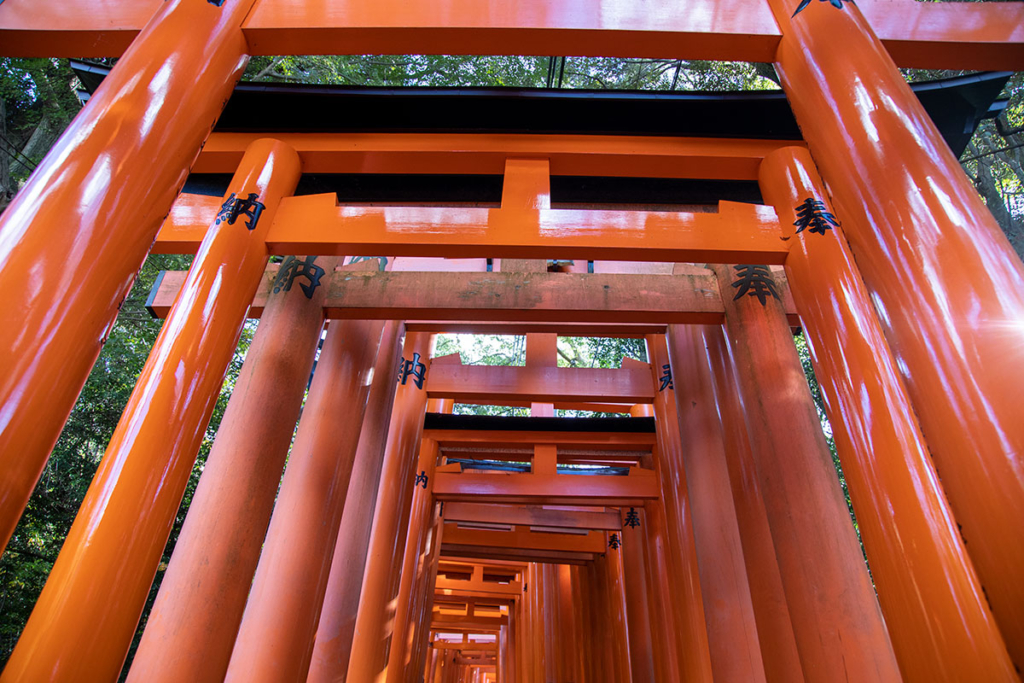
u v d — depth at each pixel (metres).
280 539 5.43
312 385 6.30
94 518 3.18
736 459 6.00
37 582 8.10
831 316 3.73
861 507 2.98
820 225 4.16
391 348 7.98
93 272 2.63
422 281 6.25
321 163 5.41
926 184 2.71
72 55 4.43
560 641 14.99
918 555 2.55
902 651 2.51
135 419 3.52
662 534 9.88
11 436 2.21
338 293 6.16
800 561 4.29
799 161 4.61
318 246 4.56
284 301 5.86
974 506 2.09
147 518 3.29
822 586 4.13
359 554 6.74
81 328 2.53
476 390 9.16
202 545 4.34
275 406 5.16
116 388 9.70
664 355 8.95
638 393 8.99
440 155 5.34
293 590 5.21
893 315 2.62
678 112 5.27
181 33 3.60
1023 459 2.01
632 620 10.77
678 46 4.14
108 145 2.95
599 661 13.07
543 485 10.36
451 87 5.17
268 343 5.54
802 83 3.64
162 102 3.27
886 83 3.17
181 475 3.54
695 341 7.36
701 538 6.46
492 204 6.75
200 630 4.05
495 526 12.81
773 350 5.30
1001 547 1.98
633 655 10.51
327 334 6.59
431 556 10.82
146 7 4.26
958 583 2.35
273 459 4.94
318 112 5.34
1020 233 10.83
